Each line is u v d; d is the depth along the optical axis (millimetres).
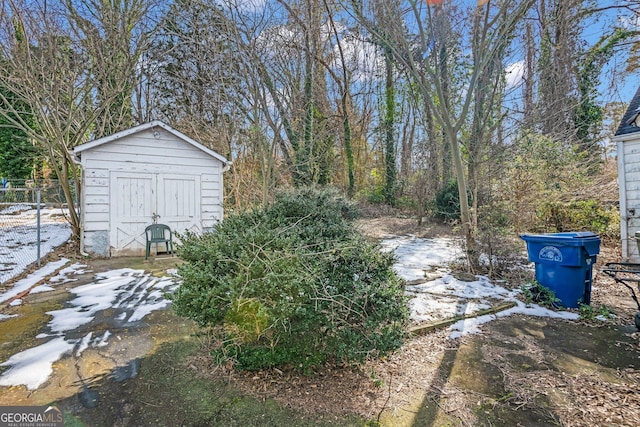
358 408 2131
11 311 3771
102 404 2145
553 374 2553
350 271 2523
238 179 9312
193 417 2031
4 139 15367
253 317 2213
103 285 4887
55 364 2631
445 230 11258
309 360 2381
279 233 2834
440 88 5516
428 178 12352
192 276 2396
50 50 7023
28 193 13117
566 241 3961
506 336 3248
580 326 3494
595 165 9797
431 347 3016
